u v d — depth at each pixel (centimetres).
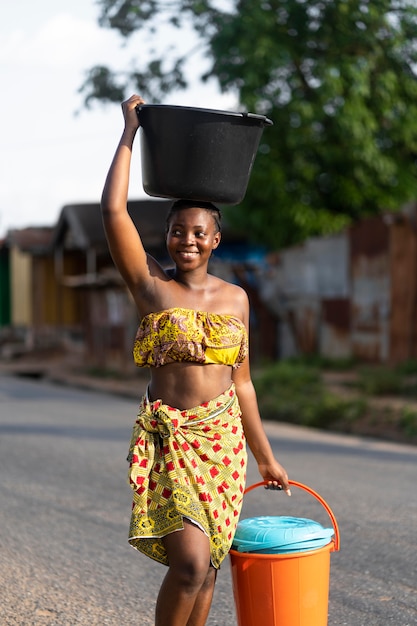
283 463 1010
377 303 2012
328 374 1959
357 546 645
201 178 366
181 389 370
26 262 3884
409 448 1166
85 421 1445
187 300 373
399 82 2236
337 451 1120
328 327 2202
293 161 2331
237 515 372
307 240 2261
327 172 2384
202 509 361
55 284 3641
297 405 1534
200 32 2184
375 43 2153
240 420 381
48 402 1819
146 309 374
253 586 370
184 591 355
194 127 361
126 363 2605
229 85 2138
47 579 576
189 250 371
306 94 2223
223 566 618
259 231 2481
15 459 1036
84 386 2350
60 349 3519
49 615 509
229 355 371
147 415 367
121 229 361
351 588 553
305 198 2400
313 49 2161
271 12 2092
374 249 2014
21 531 695
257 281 2478
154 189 374
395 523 712
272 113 2208
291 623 369
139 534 362
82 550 643
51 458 1042
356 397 1580
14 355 3506
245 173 378
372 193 2369
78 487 866
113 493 838
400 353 1938
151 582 571
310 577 370
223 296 379
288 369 1833
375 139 2350
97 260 3316
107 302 2741
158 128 364
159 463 365
